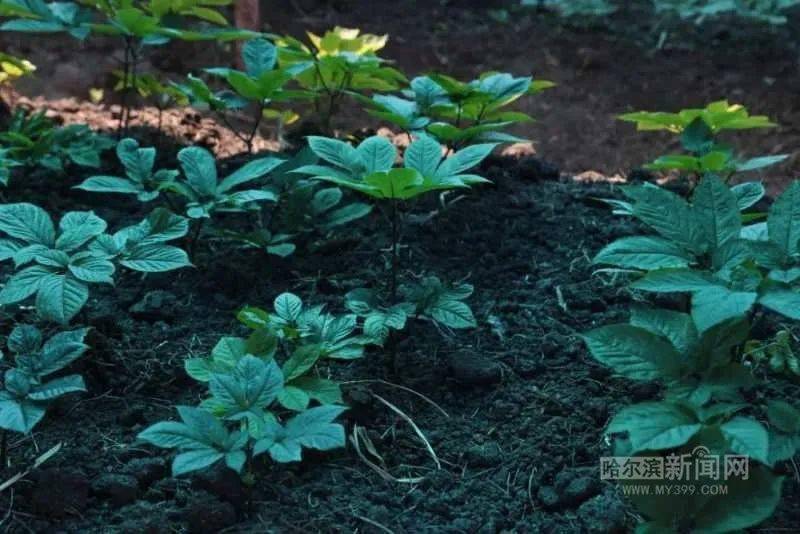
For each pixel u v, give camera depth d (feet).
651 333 11.78
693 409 11.50
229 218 13.94
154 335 12.90
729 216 12.06
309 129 14.89
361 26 19.88
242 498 11.83
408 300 12.62
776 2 19.90
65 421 12.34
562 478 11.94
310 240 13.73
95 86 17.35
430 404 12.49
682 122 13.87
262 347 12.14
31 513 11.82
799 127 17.11
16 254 12.13
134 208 14.12
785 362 12.42
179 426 11.59
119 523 11.75
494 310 13.17
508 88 13.85
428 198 14.25
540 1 20.93
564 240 13.87
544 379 12.64
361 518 11.79
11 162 13.64
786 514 11.80
